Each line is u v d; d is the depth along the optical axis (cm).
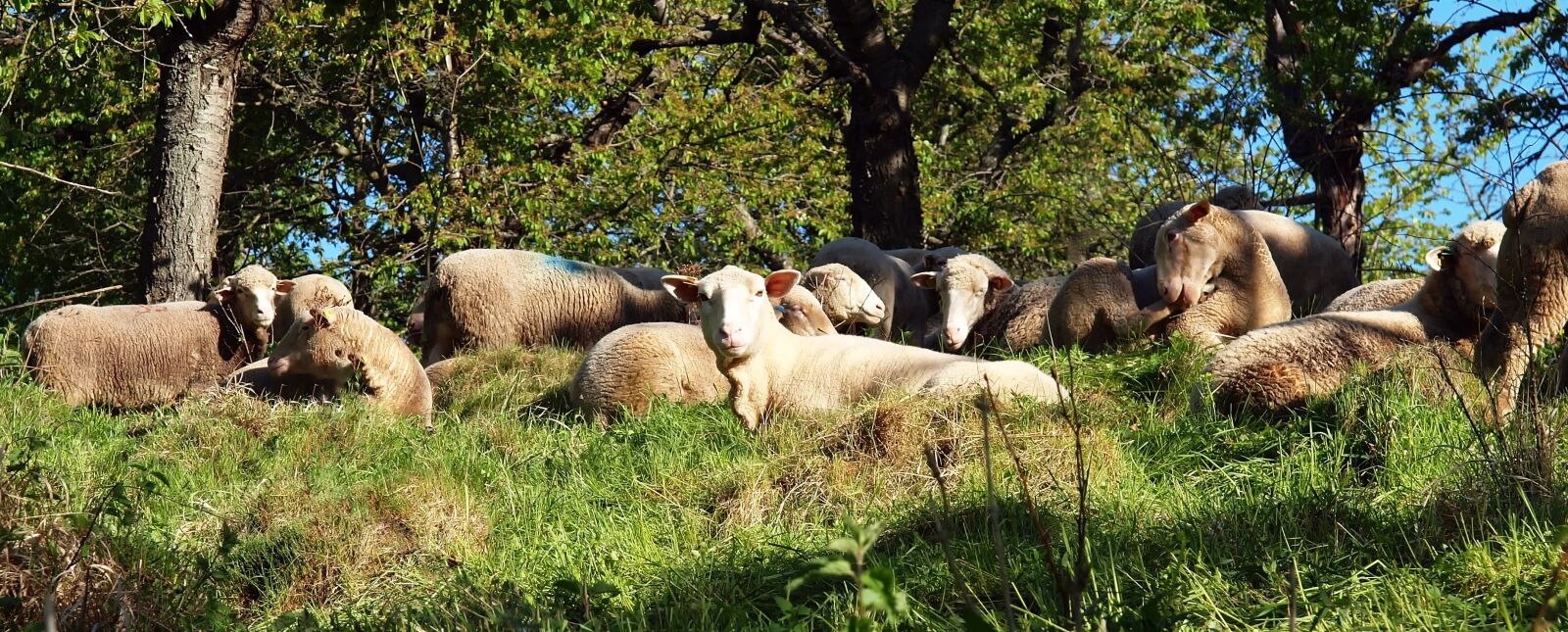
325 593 704
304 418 981
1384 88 1972
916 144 3225
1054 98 3322
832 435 804
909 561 633
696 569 653
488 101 2745
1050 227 3397
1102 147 3316
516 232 2831
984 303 1323
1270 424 824
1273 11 2191
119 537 646
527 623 555
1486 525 583
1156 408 912
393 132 2967
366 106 2723
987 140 3672
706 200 2881
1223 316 1155
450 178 2670
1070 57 3195
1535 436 638
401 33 2491
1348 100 2041
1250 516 636
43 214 2705
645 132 2884
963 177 3422
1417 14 2070
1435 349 796
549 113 2933
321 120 2953
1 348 1323
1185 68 3034
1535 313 759
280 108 2797
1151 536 629
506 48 2523
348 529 740
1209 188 1997
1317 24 1986
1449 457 690
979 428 775
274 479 854
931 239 3356
